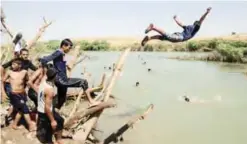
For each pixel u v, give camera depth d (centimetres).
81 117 923
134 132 1311
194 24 874
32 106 1123
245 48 4925
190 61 5169
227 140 1244
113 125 1373
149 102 1920
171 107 1808
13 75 866
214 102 1959
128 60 5462
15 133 852
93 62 4741
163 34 862
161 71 3738
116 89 2411
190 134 1315
